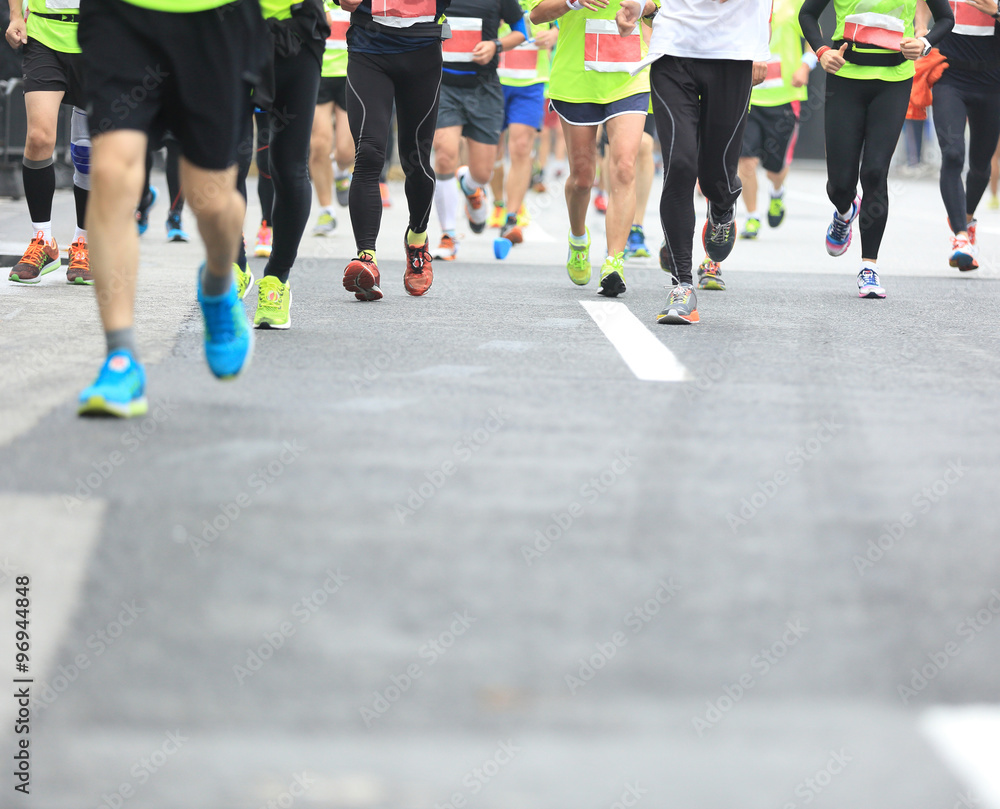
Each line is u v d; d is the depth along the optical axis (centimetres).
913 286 3053
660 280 3102
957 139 3297
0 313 2212
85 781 643
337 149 4259
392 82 2427
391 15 2356
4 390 1517
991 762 668
